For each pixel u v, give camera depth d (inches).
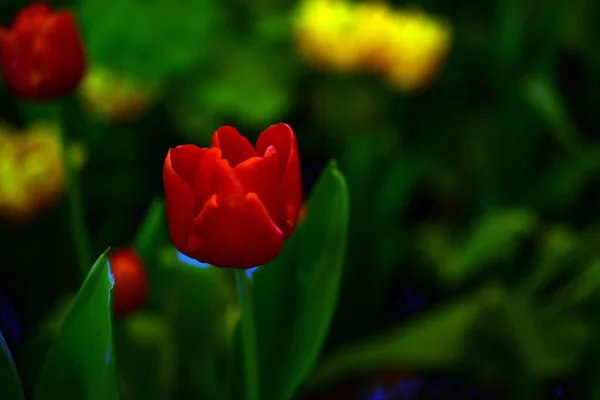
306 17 58.8
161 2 65.2
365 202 56.6
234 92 68.5
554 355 49.1
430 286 62.9
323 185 35.7
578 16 75.5
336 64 58.9
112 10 63.8
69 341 33.1
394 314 61.1
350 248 56.5
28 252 52.7
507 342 48.7
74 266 53.6
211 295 40.5
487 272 61.2
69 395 33.5
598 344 49.0
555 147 71.2
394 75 58.2
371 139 57.9
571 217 66.1
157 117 66.5
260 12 73.9
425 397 55.7
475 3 75.7
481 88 73.7
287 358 36.0
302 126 70.8
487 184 65.1
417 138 69.6
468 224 67.8
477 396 55.8
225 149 33.6
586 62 75.0
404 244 62.1
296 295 36.0
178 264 40.5
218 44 71.1
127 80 57.1
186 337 40.4
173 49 64.9
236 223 32.7
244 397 36.4
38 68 40.0
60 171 47.5
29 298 53.4
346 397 55.8
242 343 36.2
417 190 70.7
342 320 57.4
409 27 57.4
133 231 61.2
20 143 47.8
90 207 60.4
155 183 64.6
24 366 40.4
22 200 46.8
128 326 40.1
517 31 63.2
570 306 51.0
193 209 32.9
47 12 40.7
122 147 62.2
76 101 59.3
